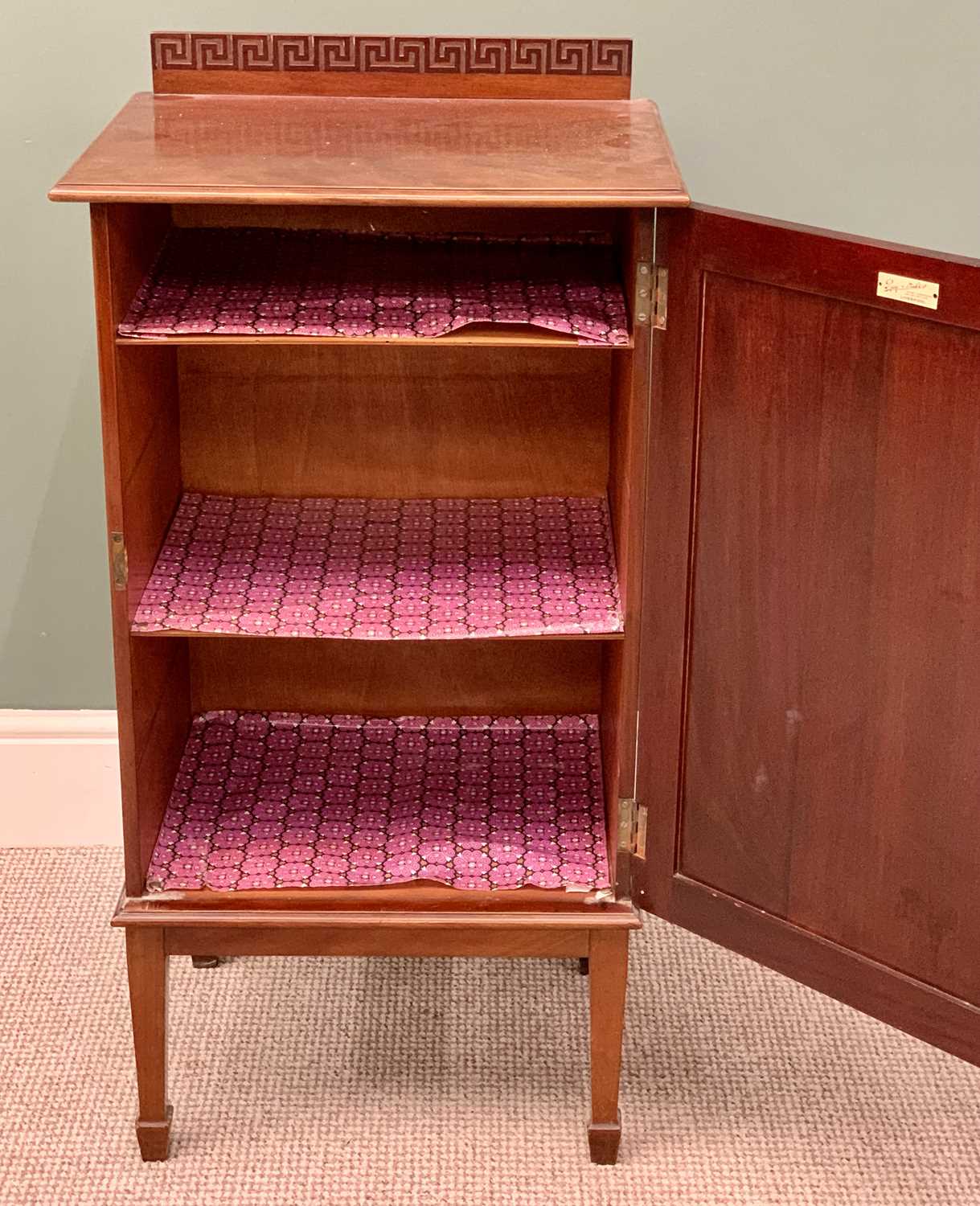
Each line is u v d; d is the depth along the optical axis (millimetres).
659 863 2006
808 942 1933
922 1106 2182
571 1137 2119
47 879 2625
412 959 2449
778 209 2289
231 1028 2303
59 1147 2096
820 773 1840
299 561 2014
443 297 1830
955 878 1782
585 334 1747
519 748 2260
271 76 2098
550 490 2178
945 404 1589
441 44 2082
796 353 1658
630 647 1876
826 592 1748
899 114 2221
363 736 2275
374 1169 2061
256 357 2096
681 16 2186
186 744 2238
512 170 1720
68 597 2553
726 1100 2186
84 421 2438
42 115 2268
